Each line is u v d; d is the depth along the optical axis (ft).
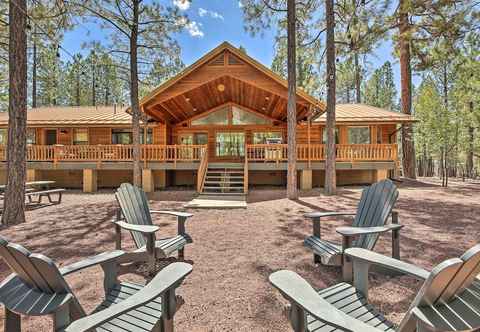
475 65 38.73
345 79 40.47
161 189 44.65
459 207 23.82
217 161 50.70
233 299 9.21
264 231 18.01
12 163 21.11
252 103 48.11
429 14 34.73
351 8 33.53
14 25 21.25
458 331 4.51
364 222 12.06
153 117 43.29
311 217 12.22
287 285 5.45
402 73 50.19
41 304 5.56
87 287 10.18
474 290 5.30
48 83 58.34
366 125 46.93
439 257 12.61
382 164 41.63
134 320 6.25
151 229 10.65
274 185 47.96
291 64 31.45
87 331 4.27
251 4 33.60
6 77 49.11
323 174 47.26
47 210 26.40
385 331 5.84
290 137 31.45
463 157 70.85
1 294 6.10
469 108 46.03
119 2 32.94
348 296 7.13
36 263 5.48
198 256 13.48
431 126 39.99
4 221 20.67
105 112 56.13
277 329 7.55
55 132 50.65
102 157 43.45
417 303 4.88
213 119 51.52
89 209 26.63
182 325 7.77
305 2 35.37
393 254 11.93
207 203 27.99
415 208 23.85
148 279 10.87
